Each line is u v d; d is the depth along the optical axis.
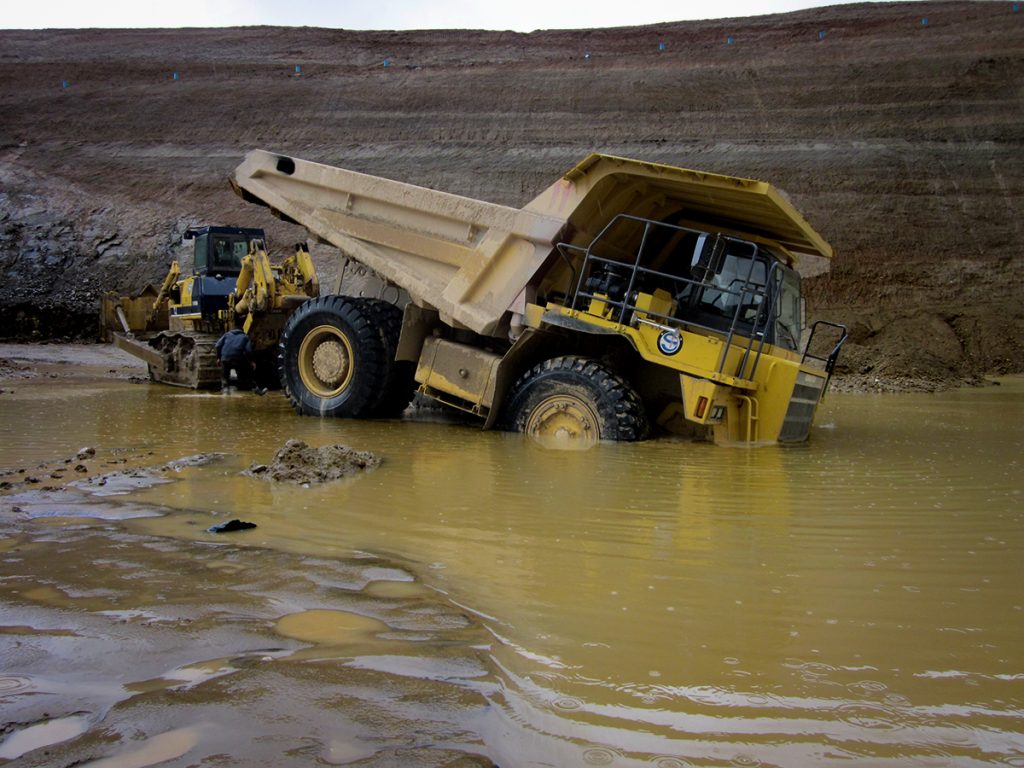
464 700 2.26
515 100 34.06
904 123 29.12
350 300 9.43
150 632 2.71
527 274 8.29
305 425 8.59
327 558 3.65
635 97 33.06
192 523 4.26
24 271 27.70
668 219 8.48
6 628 2.73
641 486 5.41
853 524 4.39
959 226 24.67
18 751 1.95
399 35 44.06
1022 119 28.45
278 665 2.46
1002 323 21.62
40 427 8.13
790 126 30.03
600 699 2.29
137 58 40.88
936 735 2.12
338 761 1.92
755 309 7.71
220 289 13.79
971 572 3.53
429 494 5.10
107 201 30.44
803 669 2.52
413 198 8.95
